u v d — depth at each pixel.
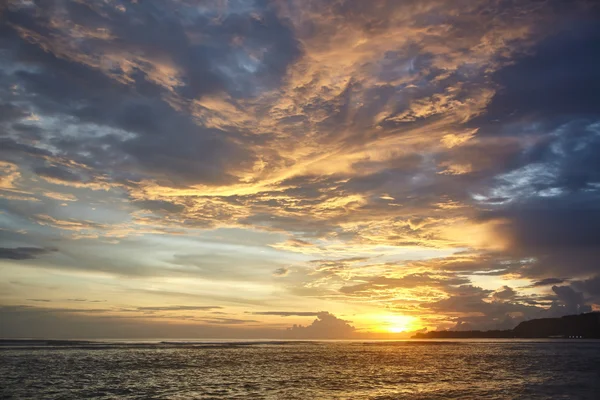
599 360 97.12
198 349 136.12
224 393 49.03
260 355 111.12
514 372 72.38
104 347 137.25
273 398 46.25
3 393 47.69
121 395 47.34
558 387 54.94
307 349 150.25
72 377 60.47
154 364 80.62
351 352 130.62
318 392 50.22
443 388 53.91
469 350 144.38
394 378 63.44
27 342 168.88
